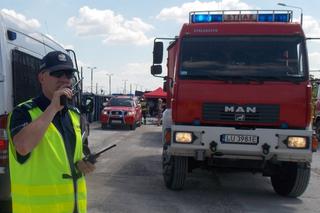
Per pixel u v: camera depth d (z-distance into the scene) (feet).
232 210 21.70
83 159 8.86
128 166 34.58
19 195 8.16
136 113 79.05
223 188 27.37
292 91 22.48
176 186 25.45
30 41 20.81
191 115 22.88
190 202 23.08
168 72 30.04
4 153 16.78
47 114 7.88
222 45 23.63
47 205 8.13
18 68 18.62
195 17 24.85
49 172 8.18
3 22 17.49
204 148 22.36
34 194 8.10
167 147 23.50
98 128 77.15
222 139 22.30
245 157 22.72
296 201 24.30
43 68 8.48
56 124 8.43
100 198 23.26
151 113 127.44
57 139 8.34
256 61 23.21
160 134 67.51
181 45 23.77
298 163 23.50
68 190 8.35
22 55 19.24
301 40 23.43
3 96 17.19
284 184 25.36
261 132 22.13
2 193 16.78
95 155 9.01
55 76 8.43
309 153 22.06
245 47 23.49
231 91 22.72
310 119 22.35
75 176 8.55
